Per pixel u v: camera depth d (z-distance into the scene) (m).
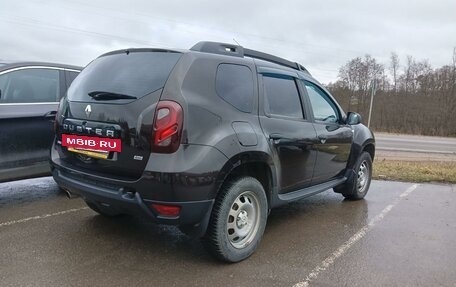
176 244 4.05
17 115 4.84
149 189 3.17
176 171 3.10
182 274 3.41
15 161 4.87
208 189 3.25
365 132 6.00
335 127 5.11
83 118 3.60
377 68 58.78
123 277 3.31
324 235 4.53
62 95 5.40
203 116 3.30
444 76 56.50
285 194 4.31
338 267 3.68
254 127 3.71
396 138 30.88
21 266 3.42
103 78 3.70
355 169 5.79
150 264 3.58
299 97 4.54
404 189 7.03
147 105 3.24
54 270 3.38
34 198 5.50
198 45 3.79
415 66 58.22
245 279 3.37
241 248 3.69
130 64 3.62
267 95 4.04
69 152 3.75
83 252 3.77
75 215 4.81
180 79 3.29
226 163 3.35
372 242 4.35
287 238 4.38
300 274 3.51
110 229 4.39
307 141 4.44
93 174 3.54
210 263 3.65
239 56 3.97
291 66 4.89
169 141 3.13
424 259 3.94
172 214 3.19
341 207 5.72
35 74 5.17
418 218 5.30
